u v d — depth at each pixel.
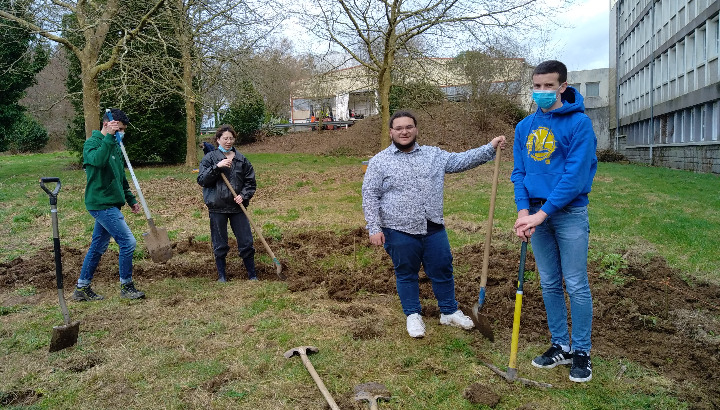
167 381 3.29
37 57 16.58
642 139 24.98
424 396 3.09
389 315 4.41
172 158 20.03
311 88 25.55
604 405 2.96
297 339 3.91
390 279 5.46
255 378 3.32
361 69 20.05
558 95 3.15
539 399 3.04
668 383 3.19
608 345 3.78
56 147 35.31
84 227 8.63
